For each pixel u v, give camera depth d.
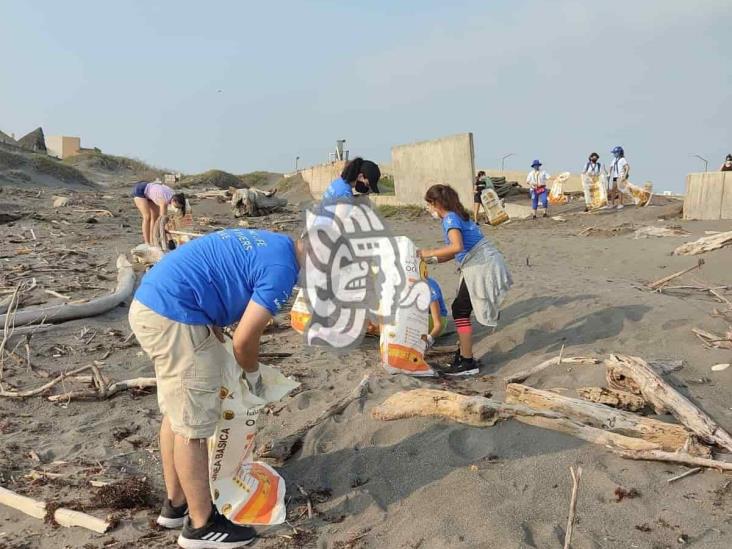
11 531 3.48
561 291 7.88
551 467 3.77
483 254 5.53
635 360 4.47
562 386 4.90
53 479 3.94
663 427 3.93
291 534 3.41
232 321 3.30
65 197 25.61
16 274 9.66
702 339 5.59
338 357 6.06
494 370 5.75
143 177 52.06
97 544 3.35
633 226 15.35
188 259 3.18
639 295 7.40
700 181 15.68
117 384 5.30
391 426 4.34
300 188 42.03
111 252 12.38
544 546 3.14
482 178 20.11
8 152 38.62
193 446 3.20
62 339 6.71
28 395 5.14
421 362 5.57
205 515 3.25
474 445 4.07
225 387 3.29
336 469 4.02
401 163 24.05
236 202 20.78
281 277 3.18
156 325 3.10
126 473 4.06
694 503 3.39
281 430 4.56
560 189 22.94
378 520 3.49
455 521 3.38
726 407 4.38
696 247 10.60
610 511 3.37
